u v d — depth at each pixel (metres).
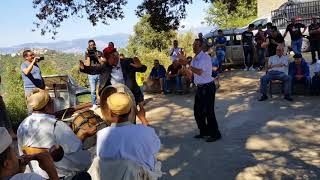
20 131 3.67
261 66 16.31
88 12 13.35
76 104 11.19
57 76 10.84
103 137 3.23
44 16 13.15
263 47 15.62
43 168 2.63
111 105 3.23
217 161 6.76
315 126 8.38
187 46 29.88
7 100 12.43
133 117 3.36
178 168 6.55
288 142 7.52
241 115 9.75
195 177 6.14
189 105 11.41
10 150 2.29
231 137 8.03
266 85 11.06
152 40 31.28
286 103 10.56
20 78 13.84
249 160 6.71
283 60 10.94
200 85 7.68
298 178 5.90
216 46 16.72
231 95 12.24
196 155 7.12
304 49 18.62
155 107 11.48
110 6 13.34
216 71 13.40
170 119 9.94
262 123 8.89
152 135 3.27
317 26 15.20
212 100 7.70
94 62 9.41
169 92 13.56
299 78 11.27
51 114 3.73
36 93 3.68
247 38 16.42
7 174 2.28
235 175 6.13
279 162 6.56
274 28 14.66
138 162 3.16
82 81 18.69
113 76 7.23
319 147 7.15
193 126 9.11
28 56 9.27
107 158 3.18
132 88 7.45
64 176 3.60
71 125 4.22
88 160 3.78
